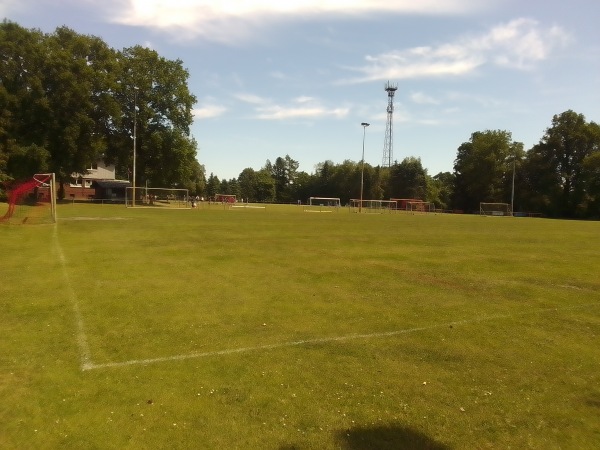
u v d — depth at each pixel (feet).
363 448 12.15
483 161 288.92
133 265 39.47
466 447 12.35
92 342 19.94
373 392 15.48
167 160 207.41
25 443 12.24
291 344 20.17
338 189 411.34
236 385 15.87
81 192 274.77
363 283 33.81
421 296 29.86
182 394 15.14
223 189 457.68
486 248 57.31
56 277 33.68
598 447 12.51
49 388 15.46
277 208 234.38
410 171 351.87
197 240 59.82
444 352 19.44
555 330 22.82
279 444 12.26
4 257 42.39
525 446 12.47
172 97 209.77
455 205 314.35
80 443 12.24
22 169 152.35
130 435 12.63
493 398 15.21
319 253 49.52
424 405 14.62
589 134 254.47
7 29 160.56
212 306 26.32
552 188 257.55
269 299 28.30
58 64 163.43
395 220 126.82
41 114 159.12
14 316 23.63
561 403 14.96
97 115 187.83
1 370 16.85
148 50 206.59
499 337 21.56
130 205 189.37
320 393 15.34
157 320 23.39
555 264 44.50
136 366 17.43
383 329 22.54
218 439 12.46
